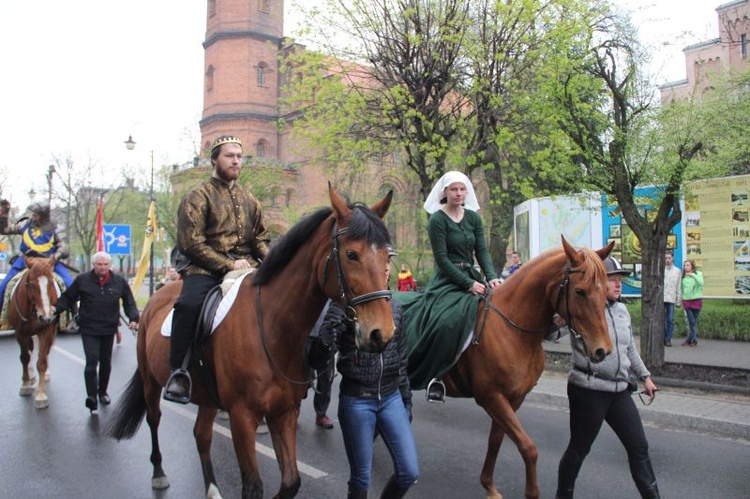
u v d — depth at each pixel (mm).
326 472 5562
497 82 11930
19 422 7430
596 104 11781
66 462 5891
